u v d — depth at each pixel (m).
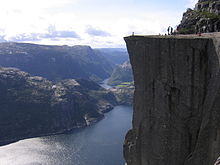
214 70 55.34
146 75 71.75
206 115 55.62
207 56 58.94
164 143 68.00
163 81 66.81
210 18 86.62
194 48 60.00
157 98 69.06
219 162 37.56
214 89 54.16
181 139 64.12
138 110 76.44
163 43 65.44
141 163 77.00
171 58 64.25
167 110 66.56
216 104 52.56
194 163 56.81
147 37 69.81
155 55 68.06
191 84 61.31
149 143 73.00
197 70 60.16
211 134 53.38
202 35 65.19
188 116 62.53
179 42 61.94
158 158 70.12
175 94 64.81
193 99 61.50
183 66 62.12
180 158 64.81
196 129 61.41
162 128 68.25
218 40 54.81
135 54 74.69
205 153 54.81
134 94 77.75
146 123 73.44
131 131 86.19
